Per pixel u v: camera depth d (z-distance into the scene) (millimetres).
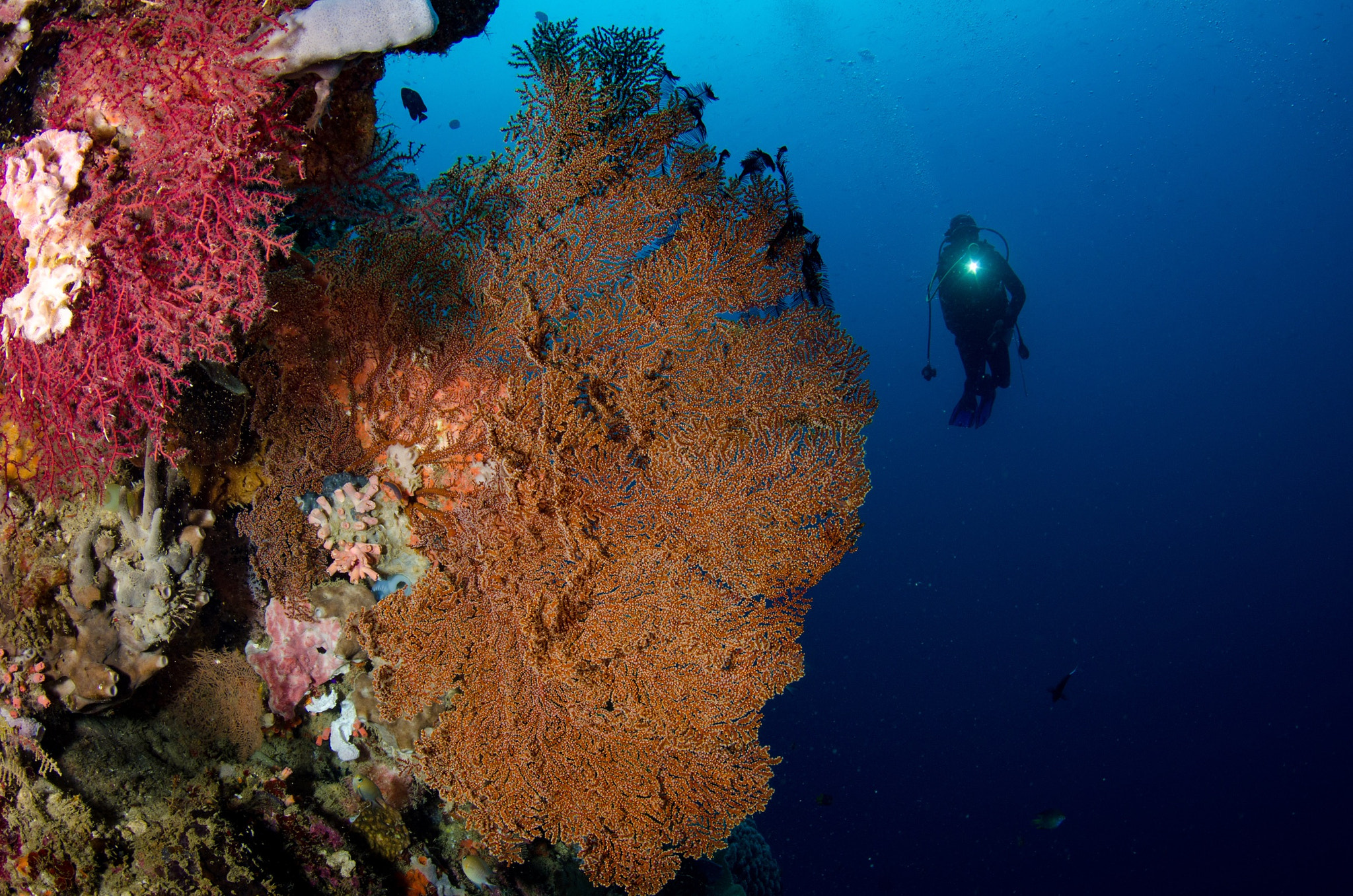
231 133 1822
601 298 2758
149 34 1785
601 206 2781
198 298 1931
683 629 2838
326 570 2941
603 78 2799
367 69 2453
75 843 2346
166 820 2480
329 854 2777
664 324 2801
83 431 2039
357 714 3035
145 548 2400
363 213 2738
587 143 2752
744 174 2857
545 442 2615
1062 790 25844
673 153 2842
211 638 2898
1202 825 24859
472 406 2869
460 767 2928
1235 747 28969
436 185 2729
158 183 1824
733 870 6152
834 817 22000
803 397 2904
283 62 1839
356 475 2879
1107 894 21859
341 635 2871
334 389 2818
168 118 1787
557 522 2682
